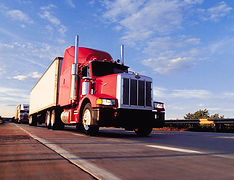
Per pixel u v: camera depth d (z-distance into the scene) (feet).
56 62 39.68
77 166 7.98
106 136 23.89
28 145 13.74
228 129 43.19
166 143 16.87
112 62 28.45
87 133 24.29
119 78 23.07
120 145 14.40
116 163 8.50
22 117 118.11
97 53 31.91
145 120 23.97
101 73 27.37
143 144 15.42
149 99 24.52
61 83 37.29
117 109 22.52
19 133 25.48
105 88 24.76
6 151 11.27
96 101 22.27
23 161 8.74
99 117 21.85
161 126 24.98
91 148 12.70
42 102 51.13
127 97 23.04
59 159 9.19
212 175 6.88
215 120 43.32
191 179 6.42
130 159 9.34
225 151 12.67
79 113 26.43
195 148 13.92
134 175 6.80
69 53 34.14
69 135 23.62
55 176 6.63
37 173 6.95
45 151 11.30
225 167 8.03
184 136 26.40
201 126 50.03
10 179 6.33
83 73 28.91
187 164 8.47
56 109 38.86
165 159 9.45
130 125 23.49
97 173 6.97
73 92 29.35
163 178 6.51
